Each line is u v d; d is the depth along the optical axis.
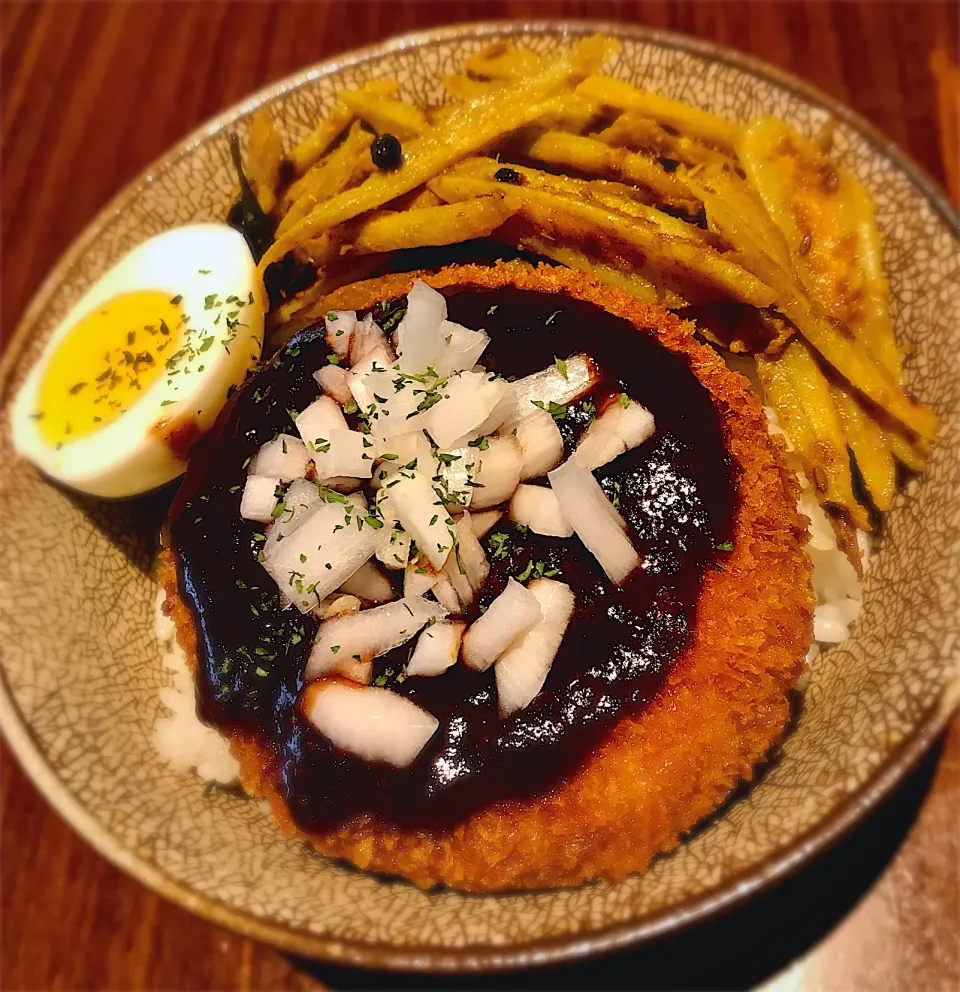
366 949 0.12
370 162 0.18
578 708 0.13
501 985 0.14
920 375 0.16
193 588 0.15
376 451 0.14
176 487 0.18
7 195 0.24
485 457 0.14
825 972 0.14
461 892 0.13
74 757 0.15
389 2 0.25
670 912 0.12
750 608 0.14
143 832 0.14
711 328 0.17
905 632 0.14
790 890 0.15
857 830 0.15
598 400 0.15
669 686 0.13
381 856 0.13
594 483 0.14
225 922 0.13
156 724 0.16
